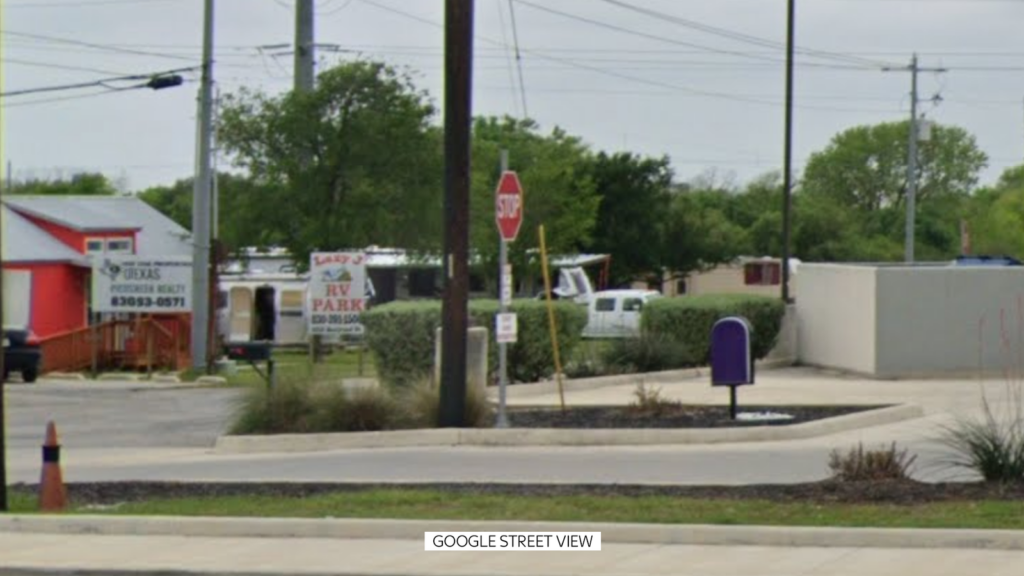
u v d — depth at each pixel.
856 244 95.06
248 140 54.19
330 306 39.41
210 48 45.66
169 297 46.19
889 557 13.80
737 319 23.88
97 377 44.88
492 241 63.16
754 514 15.60
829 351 35.34
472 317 30.17
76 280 53.44
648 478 18.91
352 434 23.05
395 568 13.92
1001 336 32.06
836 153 114.62
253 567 14.10
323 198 53.69
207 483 19.27
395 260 60.53
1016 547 14.02
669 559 14.02
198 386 41.44
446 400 23.31
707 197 102.81
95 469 21.62
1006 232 92.31
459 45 22.91
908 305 32.47
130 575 14.07
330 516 16.22
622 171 79.88
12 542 15.70
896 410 24.81
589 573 13.50
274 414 23.95
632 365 33.88
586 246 79.19
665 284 83.06
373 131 52.91
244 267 60.28
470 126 23.42
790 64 40.12
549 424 23.78
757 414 24.80
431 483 18.78
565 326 32.34
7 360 42.53
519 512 16.14
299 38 54.78
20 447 25.30
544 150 78.94
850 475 17.67
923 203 112.31
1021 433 18.53
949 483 17.28
